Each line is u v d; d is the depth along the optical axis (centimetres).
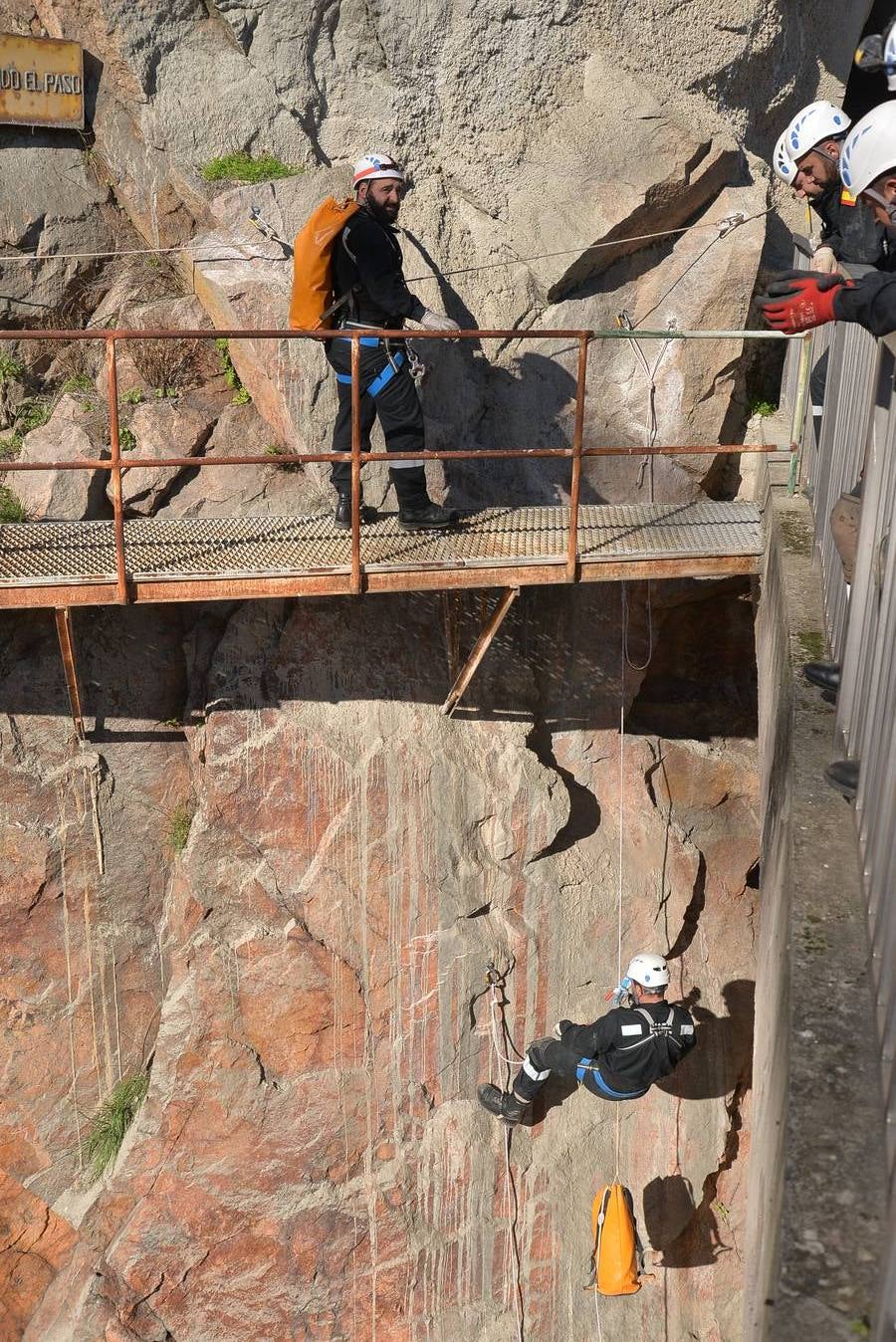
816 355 548
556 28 743
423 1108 766
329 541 608
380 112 754
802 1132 190
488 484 741
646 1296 808
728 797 821
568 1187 790
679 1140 803
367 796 723
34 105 720
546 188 736
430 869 740
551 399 736
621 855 786
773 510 559
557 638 746
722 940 821
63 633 647
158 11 722
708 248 718
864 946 235
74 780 707
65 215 746
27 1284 764
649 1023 690
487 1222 781
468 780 734
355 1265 767
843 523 343
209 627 711
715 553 602
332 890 730
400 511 614
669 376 724
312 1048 746
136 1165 742
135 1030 751
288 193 714
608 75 744
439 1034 761
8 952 720
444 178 761
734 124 804
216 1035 737
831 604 394
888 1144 184
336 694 712
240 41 738
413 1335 781
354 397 546
